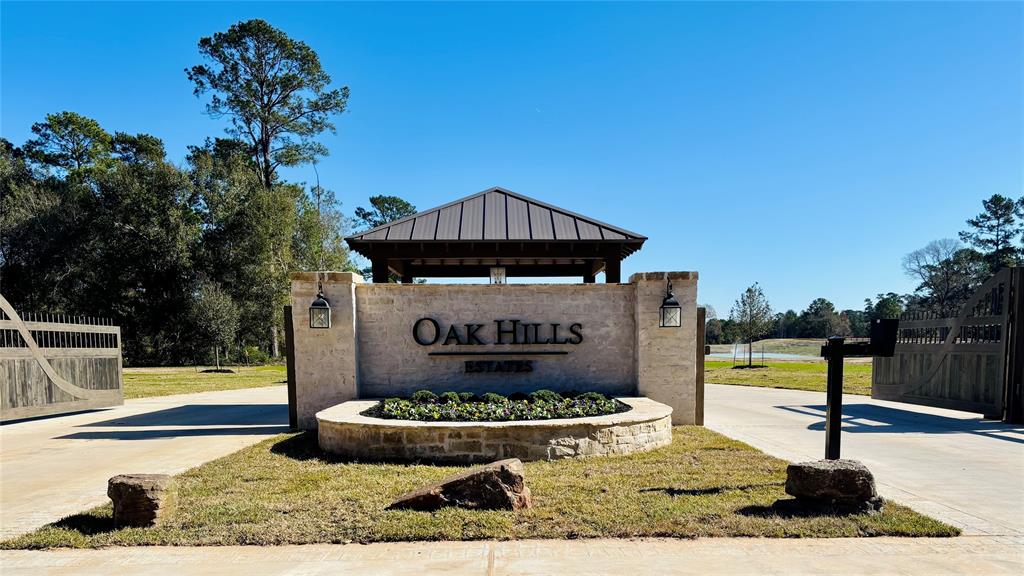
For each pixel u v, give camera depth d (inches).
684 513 192.7
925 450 314.0
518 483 201.3
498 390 396.5
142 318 1346.0
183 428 404.2
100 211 1338.6
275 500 213.3
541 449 280.5
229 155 1423.5
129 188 1306.6
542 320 400.8
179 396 655.8
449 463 279.0
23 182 1411.2
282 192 1396.4
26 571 153.4
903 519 186.4
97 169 1550.2
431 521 185.8
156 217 1316.4
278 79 1364.4
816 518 186.4
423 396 356.2
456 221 434.9
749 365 1135.6
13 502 221.9
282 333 1558.8
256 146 1444.4
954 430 386.9
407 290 394.9
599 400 346.3
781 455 297.4
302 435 352.2
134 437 368.8
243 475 253.4
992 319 425.7
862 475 193.5
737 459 281.9
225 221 1355.8
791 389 706.2
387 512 195.6
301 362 379.6
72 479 257.9
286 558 161.0
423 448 282.7
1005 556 161.6
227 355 1337.4
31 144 1595.7
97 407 512.7
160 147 1689.2
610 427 291.7
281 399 617.0
